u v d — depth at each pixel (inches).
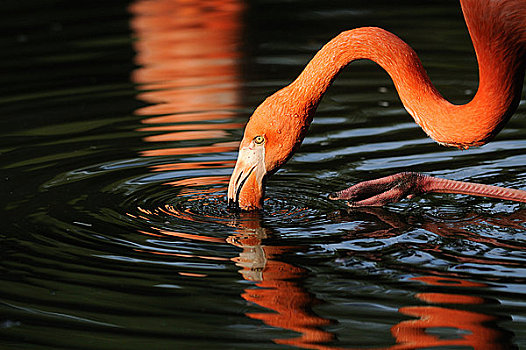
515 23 259.4
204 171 358.3
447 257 265.7
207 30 582.6
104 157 376.5
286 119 287.7
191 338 219.5
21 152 383.2
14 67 520.1
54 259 271.3
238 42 561.0
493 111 270.5
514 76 267.1
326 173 356.5
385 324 224.1
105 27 605.0
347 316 229.1
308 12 645.3
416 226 295.6
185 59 525.3
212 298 242.1
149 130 410.3
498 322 223.1
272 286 248.5
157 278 256.1
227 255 272.4
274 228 295.9
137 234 291.9
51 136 403.9
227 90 464.4
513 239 280.1
